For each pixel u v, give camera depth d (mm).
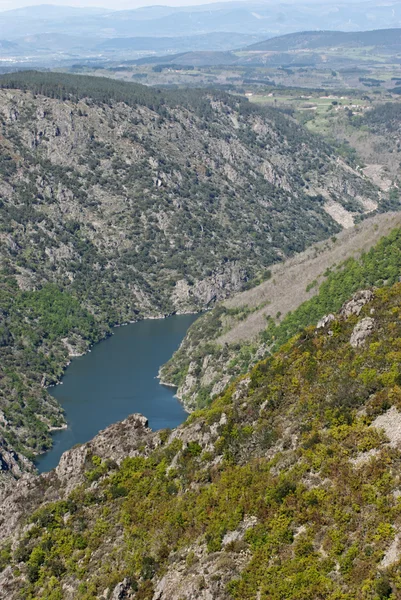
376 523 88125
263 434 111625
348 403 105250
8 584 113562
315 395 110938
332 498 93250
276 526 93625
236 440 113312
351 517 90438
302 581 85938
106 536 113062
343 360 115000
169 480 115875
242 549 93875
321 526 91375
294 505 95000
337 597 82562
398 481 91562
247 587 88500
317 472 98125
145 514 111438
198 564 95875
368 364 110312
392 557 84312
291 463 101562
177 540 102875
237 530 97062
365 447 97438
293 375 118812
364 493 91750
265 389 118938
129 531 110500
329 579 85188
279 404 115562
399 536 85938
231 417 118062
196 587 91375
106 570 105938
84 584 104938
